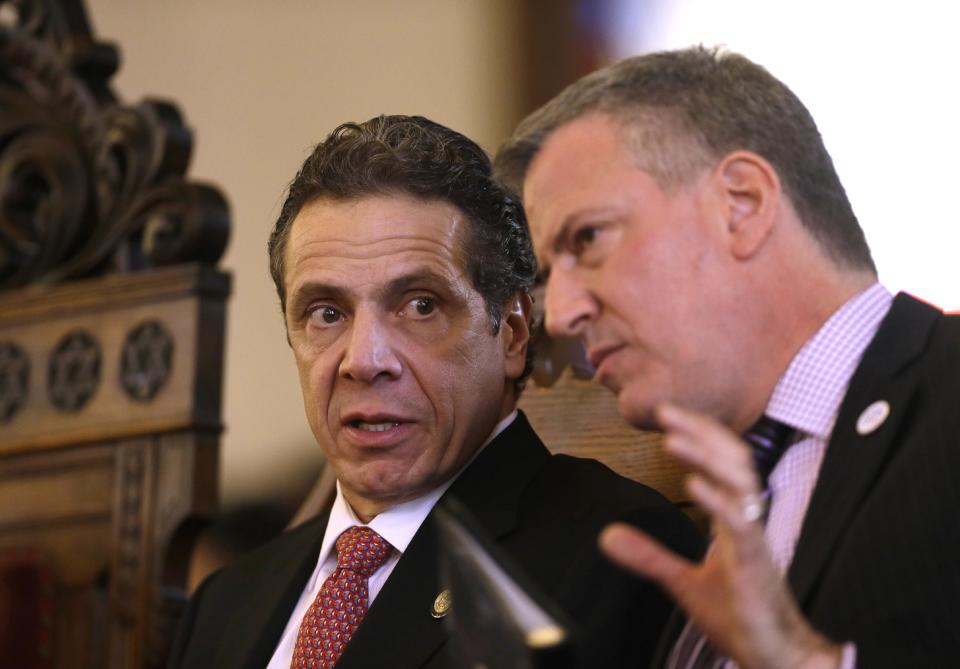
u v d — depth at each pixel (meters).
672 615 5.34
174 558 9.69
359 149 6.54
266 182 20.16
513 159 5.07
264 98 20.31
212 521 9.74
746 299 4.80
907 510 4.42
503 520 6.43
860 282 4.96
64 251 10.84
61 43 11.34
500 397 6.75
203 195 10.02
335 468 6.61
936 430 4.50
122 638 9.70
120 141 10.55
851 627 4.37
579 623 5.93
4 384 10.65
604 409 7.73
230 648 6.96
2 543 10.41
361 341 6.37
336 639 6.42
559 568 6.15
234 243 20.22
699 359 4.78
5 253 11.04
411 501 6.63
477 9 19.03
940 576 4.34
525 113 18.41
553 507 6.47
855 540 4.46
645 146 4.81
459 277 6.50
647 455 7.52
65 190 10.84
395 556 6.57
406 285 6.42
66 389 10.33
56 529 10.20
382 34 19.69
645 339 4.78
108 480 10.05
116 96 11.27
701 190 4.79
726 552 3.72
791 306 4.86
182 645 7.47
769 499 4.98
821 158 4.92
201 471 9.70
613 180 4.81
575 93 4.99
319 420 6.56
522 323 6.88
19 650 10.02
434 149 6.57
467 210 6.56
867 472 4.60
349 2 20.05
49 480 10.33
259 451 19.70
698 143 4.79
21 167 11.17
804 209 4.86
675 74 4.89
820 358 4.84
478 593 3.85
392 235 6.41
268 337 19.86
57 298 10.53
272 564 7.43
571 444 7.78
